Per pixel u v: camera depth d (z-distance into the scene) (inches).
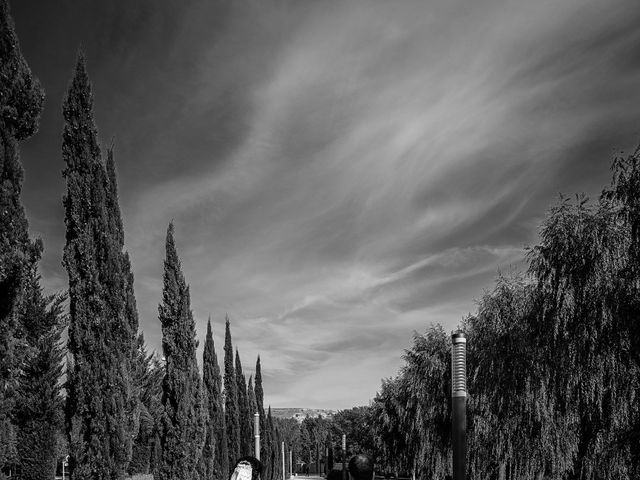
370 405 2667.3
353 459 198.1
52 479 927.7
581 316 635.5
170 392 984.9
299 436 6289.4
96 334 573.3
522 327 758.5
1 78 395.2
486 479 921.5
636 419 571.8
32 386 926.4
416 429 1298.0
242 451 2090.3
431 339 1243.2
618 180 544.7
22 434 909.2
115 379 573.0
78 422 559.5
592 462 638.5
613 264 603.8
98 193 588.7
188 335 1011.3
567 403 683.4
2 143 388.5
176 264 1027.3
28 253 407.5
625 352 593.6
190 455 983.0
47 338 1018.7
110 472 555.8
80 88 598.2
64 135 590.2
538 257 680.4
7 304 396.5
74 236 584.7
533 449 824.9
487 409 883.4
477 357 914.1
